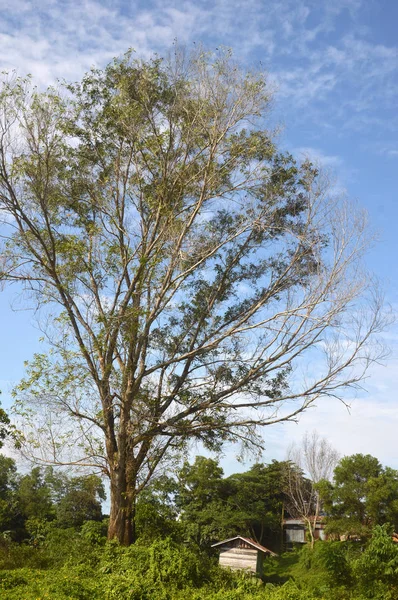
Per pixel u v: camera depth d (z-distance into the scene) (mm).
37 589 12141
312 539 41562
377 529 16406
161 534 22188
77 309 19312
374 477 43844
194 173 20016
